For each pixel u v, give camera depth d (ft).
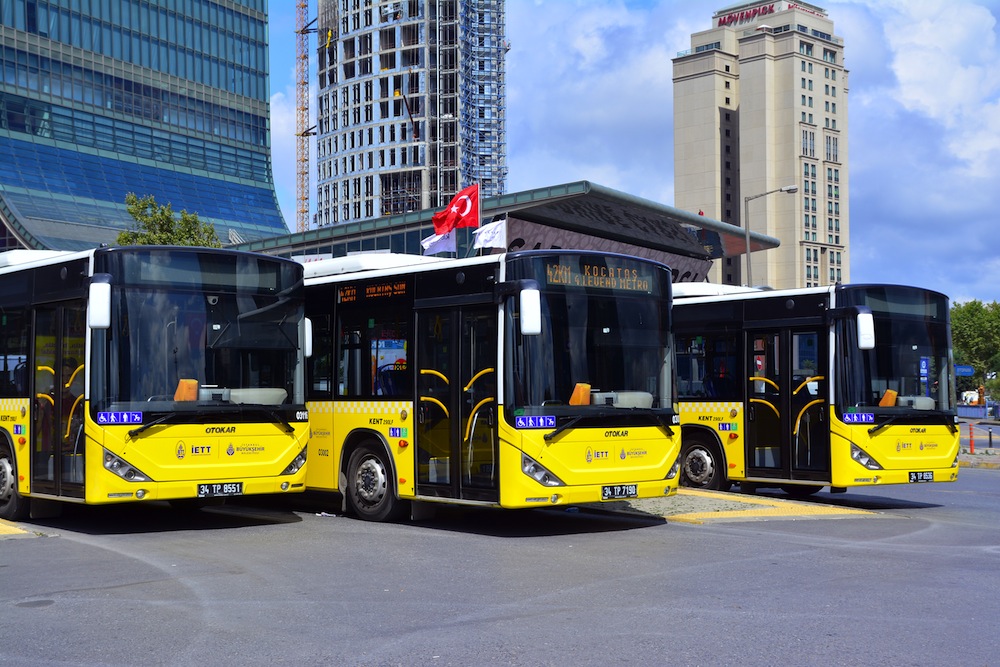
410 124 492.54
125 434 41.19
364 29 504.84
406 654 22.98
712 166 564.71
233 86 408.87
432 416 44.27
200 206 370.73
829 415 52.34
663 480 44.04
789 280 561.84
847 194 595.88
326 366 49.65
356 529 44.52
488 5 544.62
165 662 22.62
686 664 22.02
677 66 578.66
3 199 302.04
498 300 41.37
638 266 44.45
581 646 23.54
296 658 22.77
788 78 564.71
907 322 54.13
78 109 350.23
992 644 23.65
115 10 368.89
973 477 80.84
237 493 43.27
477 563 35.09
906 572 33.09
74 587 31.19
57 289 44.39
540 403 40.73
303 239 209.56
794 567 34.06
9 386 47.47
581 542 40.22
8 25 334.24
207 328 43.32
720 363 57.62
